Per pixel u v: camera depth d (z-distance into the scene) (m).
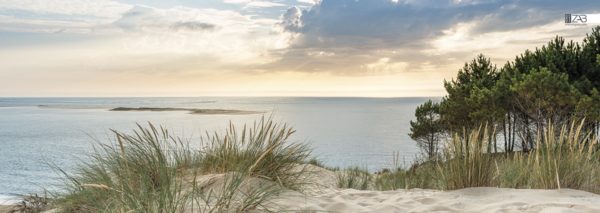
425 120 31.05
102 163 5.16
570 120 16.94
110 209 4.23
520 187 6.38
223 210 4.36
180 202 4.37
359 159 41.84
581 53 26.36
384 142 77.31
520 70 29.42
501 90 25.62
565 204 4.86
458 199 5.54
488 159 6.49
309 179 6.49
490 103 25.33
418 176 8.27
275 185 5.35
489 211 4.84
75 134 86.62
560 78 22.75
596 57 25.69
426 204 5.39
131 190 4.37
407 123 169.50
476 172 6.27
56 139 75.38
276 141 5.93
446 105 29.75
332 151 55.66
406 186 7.36
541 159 6.57
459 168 6.35
